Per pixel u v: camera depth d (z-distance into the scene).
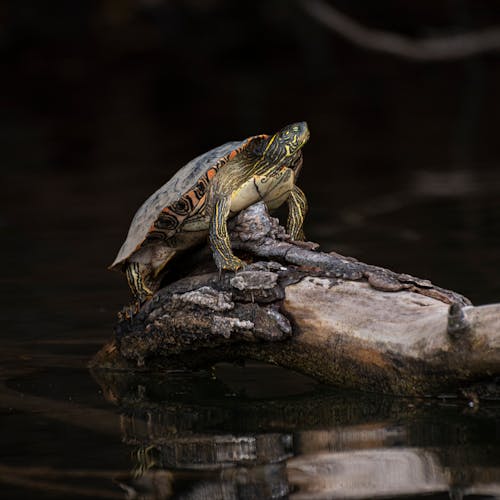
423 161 22.97
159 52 43.72
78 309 10.01
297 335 6.85
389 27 42.25
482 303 9.20
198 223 7.50
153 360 7.71
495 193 17.92
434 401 6.41
